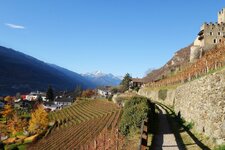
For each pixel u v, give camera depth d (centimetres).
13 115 16988
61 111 16662
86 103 15862
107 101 13450
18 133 14288
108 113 8762
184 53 16738
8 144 12112
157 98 9250
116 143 3089
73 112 14588
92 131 7212
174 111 5581
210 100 2983
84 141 6762
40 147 9631
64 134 9925
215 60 4719
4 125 15150
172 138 3077
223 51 5288
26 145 11562
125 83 19350
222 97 2711
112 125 5875
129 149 2573
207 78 3191
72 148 6869
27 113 19938
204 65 5219
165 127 3806
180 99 4969
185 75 6675
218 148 2516
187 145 2733
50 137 10888
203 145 2698
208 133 2888
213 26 10488
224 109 2638
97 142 4812
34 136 12731
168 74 13412
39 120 13625
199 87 3516
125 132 3331
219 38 10431
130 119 3319
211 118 2873
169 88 8106
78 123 10850
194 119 3578
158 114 5212
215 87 2898
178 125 3984
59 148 7788
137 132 3130
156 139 3008
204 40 10456
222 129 2600
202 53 10231
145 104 3559
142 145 2052
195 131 3344
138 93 13988
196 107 3547
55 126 13000
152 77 18800
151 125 3706
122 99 10600
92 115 10925
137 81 18788
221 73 2845
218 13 11644
